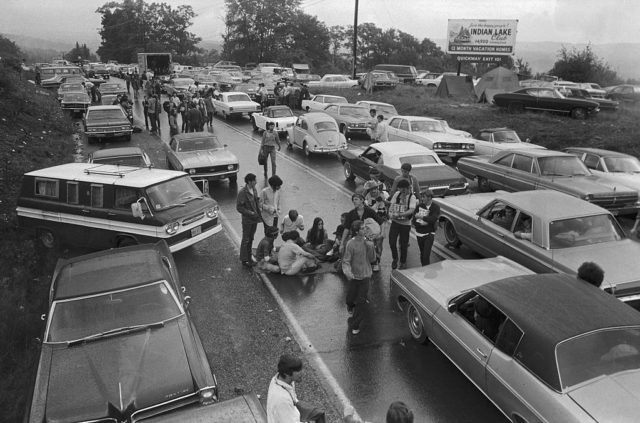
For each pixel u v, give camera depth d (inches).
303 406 166.2
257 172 661.3
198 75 1957.4
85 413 179.6
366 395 224.1
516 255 317.1
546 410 167.6
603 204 423.5
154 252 263.9
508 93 1050.1
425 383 232.5
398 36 3582.7
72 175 387.2
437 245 411.2
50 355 204.7
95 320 219.5
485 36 1418.6
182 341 211.8
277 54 3361.2
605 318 185.5
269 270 357.4
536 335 181.5
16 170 561.6
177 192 378.6
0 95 876.0
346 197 543.2
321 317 295.4
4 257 369.7
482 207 380.2
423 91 1493.6
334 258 369.4
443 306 239.0
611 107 1048.8
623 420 153.1
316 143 729.0
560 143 761.6
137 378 193.2
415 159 510.3
